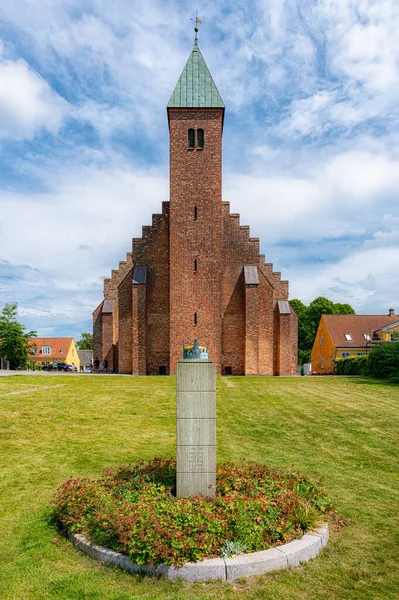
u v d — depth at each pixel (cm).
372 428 1536
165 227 4241
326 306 8088
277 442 1362
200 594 566
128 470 940
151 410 1838
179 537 616
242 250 4219
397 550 694
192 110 4047
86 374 3859
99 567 630
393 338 5750
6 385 2591
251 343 3991
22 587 582
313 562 651
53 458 1165
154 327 4131
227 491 792
